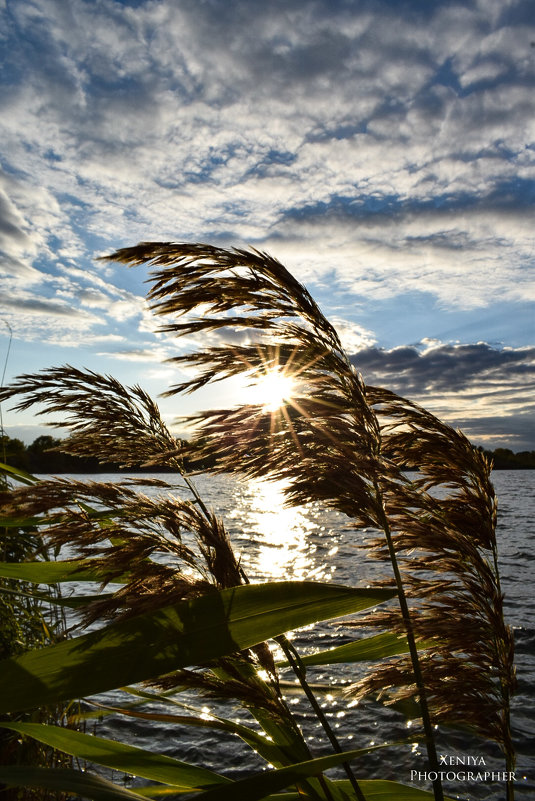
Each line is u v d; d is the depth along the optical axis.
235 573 1.38
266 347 1.50
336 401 1.50
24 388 1.64
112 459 1.66
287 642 1.42
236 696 1.35
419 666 1.44
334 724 5.98
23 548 3.21
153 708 6.28
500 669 1.47
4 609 3.53
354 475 1.43
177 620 1.12
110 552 1.32
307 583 1.21
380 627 1.44
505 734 1.45
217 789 0.98
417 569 1.62
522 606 10.39
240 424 1.41
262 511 36.59
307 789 1.42
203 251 1.52
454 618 1.45
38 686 0.99
